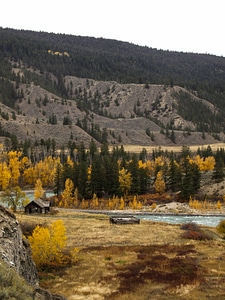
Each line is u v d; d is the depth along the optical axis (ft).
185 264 130.11
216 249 161.17
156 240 182.19
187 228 222.07
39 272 118.42
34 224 167.94
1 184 437.17
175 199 440.04
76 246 163.43
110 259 139.95
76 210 376.48
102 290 101.76
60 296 62.44
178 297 96.27
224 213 378.94
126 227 224.53
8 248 66.64
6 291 43.57
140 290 101.86
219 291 100.89
